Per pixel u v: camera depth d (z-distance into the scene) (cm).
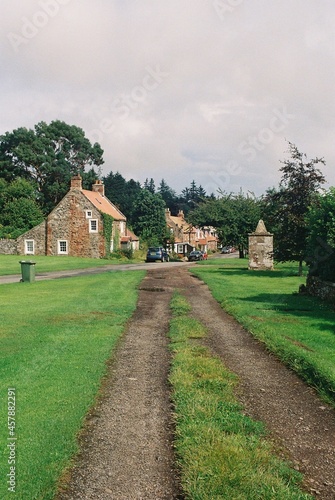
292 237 2798
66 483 438
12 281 2342
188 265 4012
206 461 466
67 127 7662
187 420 566
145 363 832
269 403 648
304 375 760
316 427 571
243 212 5394
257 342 995
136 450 502
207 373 757
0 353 859
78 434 539
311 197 2786
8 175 7388
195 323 1166
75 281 2294
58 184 7475
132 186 10725
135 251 5984
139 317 1288
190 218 5962
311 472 466
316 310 1373
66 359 829
